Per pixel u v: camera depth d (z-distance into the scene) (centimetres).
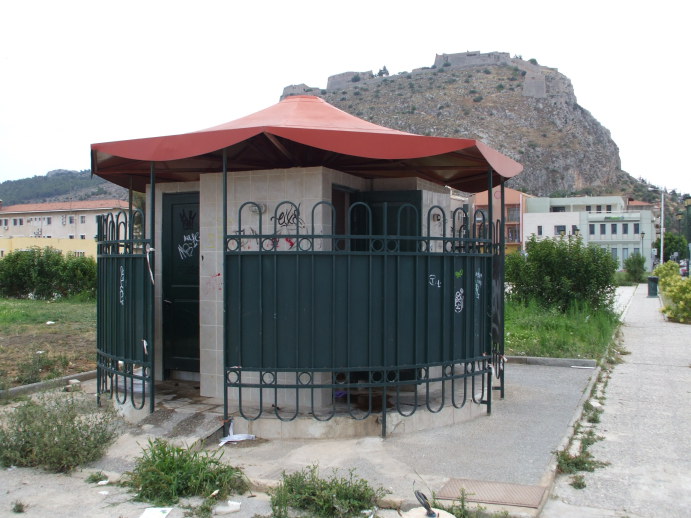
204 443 568
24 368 937
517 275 1816
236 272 593
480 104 12638
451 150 572
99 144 629
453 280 641
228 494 467
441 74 13788
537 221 7438
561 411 718
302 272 583
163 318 792
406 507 439
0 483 496
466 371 664
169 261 792
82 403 711
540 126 12688
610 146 13775
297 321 582
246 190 670
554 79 13688
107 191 10512
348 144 569
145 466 481
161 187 795
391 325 602
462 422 665
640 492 480
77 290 2506
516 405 749
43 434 538
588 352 1152
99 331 734
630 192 12638
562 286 1731
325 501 437
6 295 2556
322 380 637
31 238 4119
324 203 588
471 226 779
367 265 593
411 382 609
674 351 1252
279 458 539
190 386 755
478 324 683
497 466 521
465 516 421
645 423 685
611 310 1747
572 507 451
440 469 513
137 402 673
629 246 7250
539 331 1356
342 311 588
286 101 777
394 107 12444
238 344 593
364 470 510
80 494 472
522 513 423
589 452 579
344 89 13825
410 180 761
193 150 584
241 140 567
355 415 612
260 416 602
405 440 593
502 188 770
